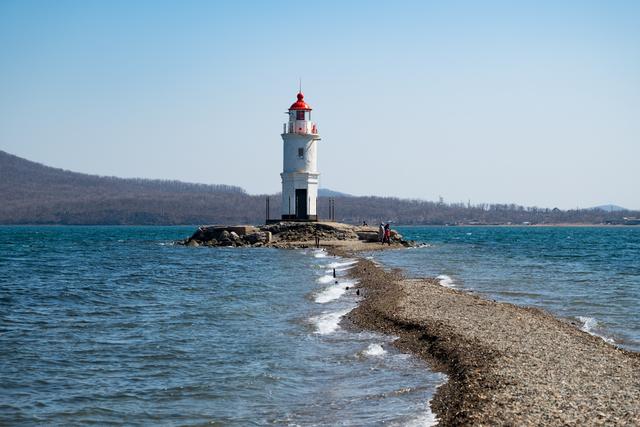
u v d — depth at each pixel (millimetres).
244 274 48906
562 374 18391
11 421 16312
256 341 24578
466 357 20625
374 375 19828
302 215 87312
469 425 14539
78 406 17344
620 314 30266
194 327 27438
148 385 19109
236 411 16906
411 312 28719
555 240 130875
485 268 54312
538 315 28906
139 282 44500
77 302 34969
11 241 119438
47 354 22719
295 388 18719
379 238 88688
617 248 93625
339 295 36281
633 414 14914
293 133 84875
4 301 35438
